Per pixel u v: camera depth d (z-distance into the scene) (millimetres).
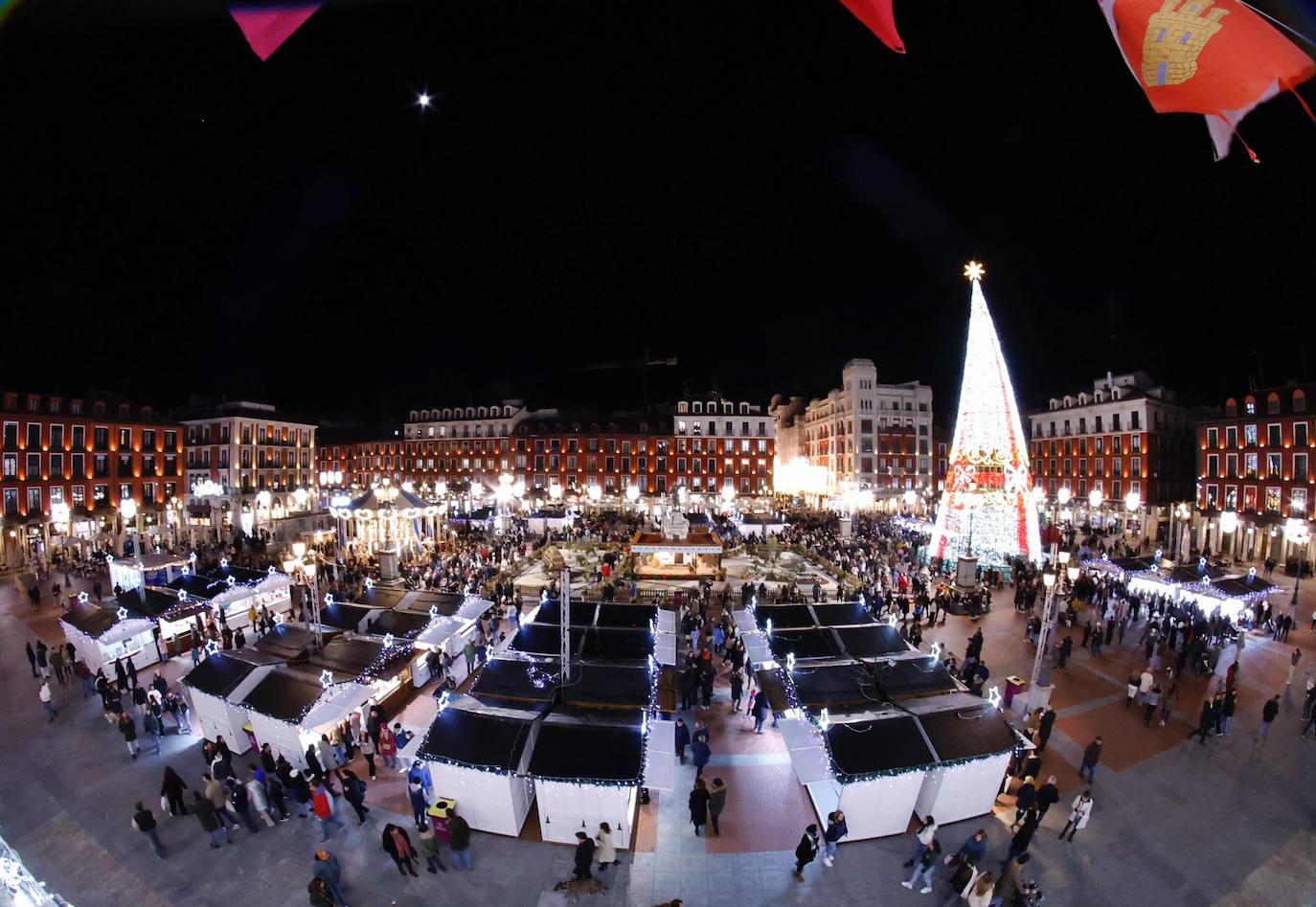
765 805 15406
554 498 77500
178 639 25500
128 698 21250
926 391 77188
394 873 13133
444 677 21859
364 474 101625
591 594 32094
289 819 14805
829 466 83688
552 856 13766
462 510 61750
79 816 15016
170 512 55562
